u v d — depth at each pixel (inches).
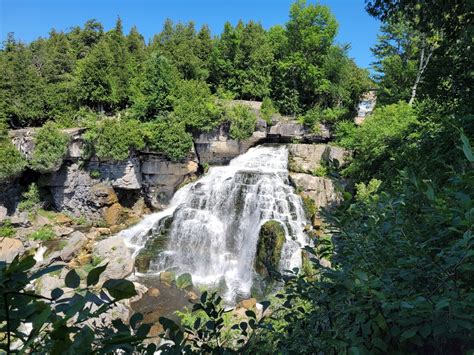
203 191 945.5
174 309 593.9
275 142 1111.0
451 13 286.2
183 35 1921.8
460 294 70.6
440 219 85.3
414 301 68.4
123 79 1214.3
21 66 1127.6
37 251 776.3
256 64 1396.4
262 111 1099.3
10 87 1112.2
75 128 927.0
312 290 101.4
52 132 864.3
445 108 304.5
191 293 655.8
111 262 693.3
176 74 1141.7
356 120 1248.8
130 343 58.6
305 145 974.4
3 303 49.9
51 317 51.9
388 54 1264.8
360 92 1238.3
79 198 936.3
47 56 1513.3
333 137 1066.7
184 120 983.6
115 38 1582.2
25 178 922.1
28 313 50.0
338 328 88.0
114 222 952.3
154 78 1031.0
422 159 242.7
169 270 758.5
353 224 101.1
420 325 71.9
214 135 1025.5
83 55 1959.9
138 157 964.6
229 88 1471.5
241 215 862.5
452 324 65.7
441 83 314.3
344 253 97.0
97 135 893.2
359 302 78.5
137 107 1029.2
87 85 1146.0
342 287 83.9
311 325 98.3
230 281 726.5
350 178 774.5
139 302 610.5
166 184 991.6
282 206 837.8
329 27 1310.3
